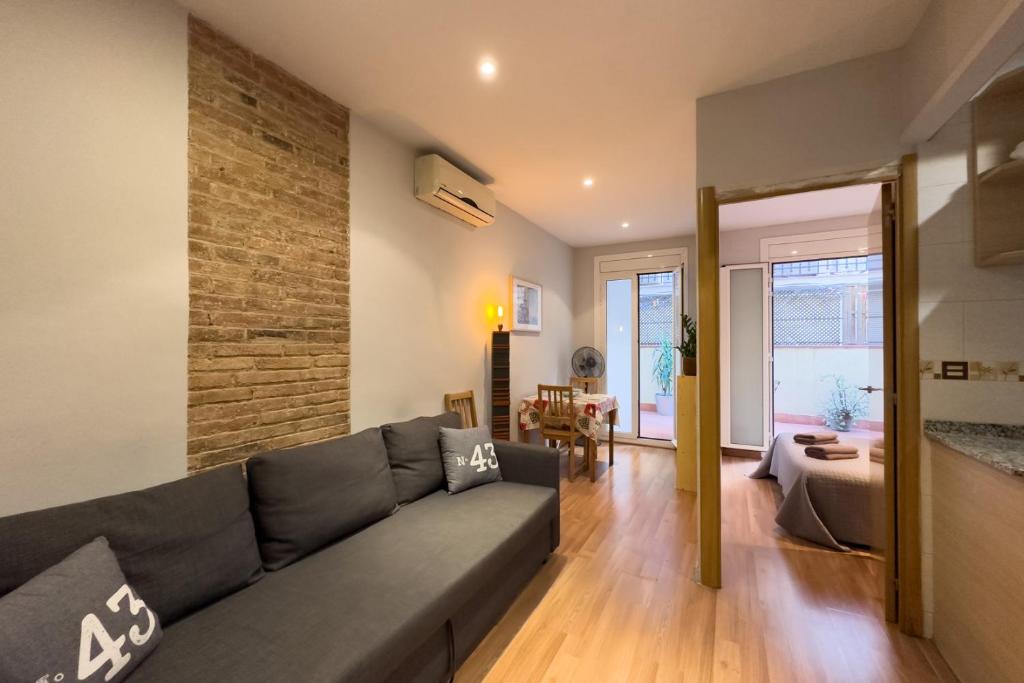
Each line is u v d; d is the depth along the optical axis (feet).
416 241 9.40
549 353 16.31
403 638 4.02
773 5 5.17
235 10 5.32
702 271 7.12
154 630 3.64
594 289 18.29
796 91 6.55
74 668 2.94
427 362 9.77
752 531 9.18
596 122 8.07
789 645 5.60
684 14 5.33
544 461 8.13
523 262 14.25
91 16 4.51
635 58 6.21
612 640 5.70
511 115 7.85
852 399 17.37
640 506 10.55
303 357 6.82
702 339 7.11
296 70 6.54
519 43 5.91
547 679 5.02
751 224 14.69
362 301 7.98
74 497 4.37
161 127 5.09
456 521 6.36
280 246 6.48
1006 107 5.40
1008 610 4.11
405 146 9.02
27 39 4.08
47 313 4.20
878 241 6.98
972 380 5.57
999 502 4.30
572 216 14.20
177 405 5.22
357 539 5.80
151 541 4.04
